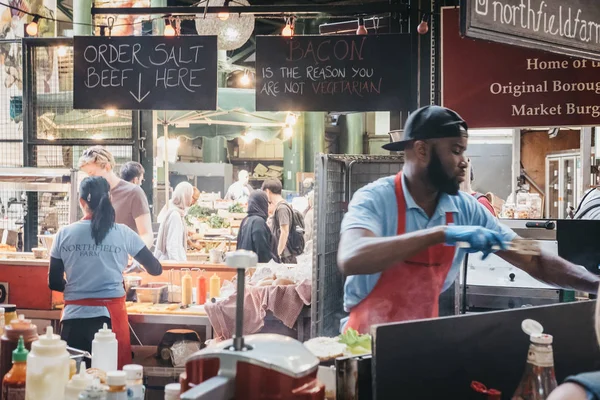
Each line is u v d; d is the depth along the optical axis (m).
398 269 2.20
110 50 5.11
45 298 4.51
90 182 3.61
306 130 12.55
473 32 2.32
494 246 1.79
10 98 8.36
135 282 4.62
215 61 5.02
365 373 1.39
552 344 1.58
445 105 4.22
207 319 4.20
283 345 1.31
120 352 3.60
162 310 4.28
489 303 3.52
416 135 2.14
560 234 3.13
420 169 2.15
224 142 17.22
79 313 3.54
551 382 1.38
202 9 5.06
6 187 4.61
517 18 2.44
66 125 6.35
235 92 7.05
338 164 3.78
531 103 4.11
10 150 8.32
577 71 4.04
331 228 3.67
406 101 4.88
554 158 7.64
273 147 18.38
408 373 1.35
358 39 4.91
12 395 1.89
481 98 4.18
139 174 5.22
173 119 8.28
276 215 6.40
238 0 5.67
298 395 1.22
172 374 4.13
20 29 8.43
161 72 5.07
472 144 8.26
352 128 13.90
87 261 3.56
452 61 4.20
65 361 1.88
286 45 4.97
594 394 1.14
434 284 2.23
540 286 3.46
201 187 15.15
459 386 1.43
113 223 3.65
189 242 7.44
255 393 1.22
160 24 7.20
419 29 4.63
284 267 4.36
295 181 12.62
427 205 2.21
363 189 2.23
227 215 9.39
